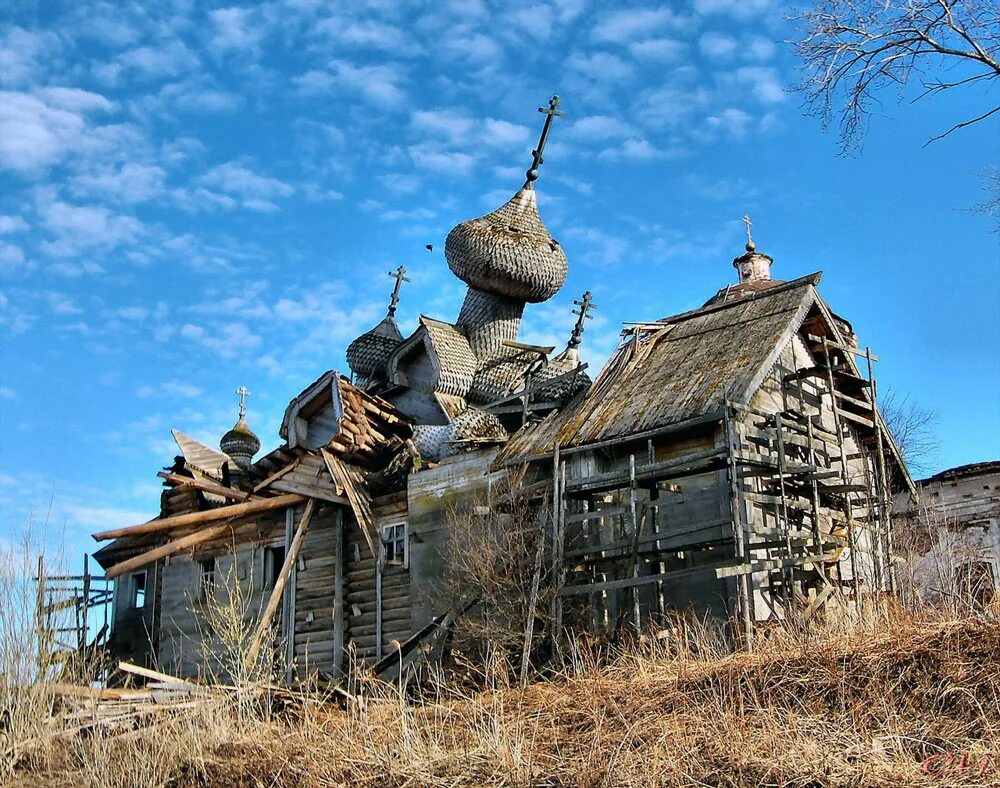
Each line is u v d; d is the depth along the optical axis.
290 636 27.00
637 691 14.73
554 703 15.11
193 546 30.38
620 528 22.14
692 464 20.72
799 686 13.41
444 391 30.61
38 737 15.46
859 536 24.48
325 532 27.45
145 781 14.28
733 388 21.02
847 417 25.05
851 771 11.14
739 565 18.86
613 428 22.03
